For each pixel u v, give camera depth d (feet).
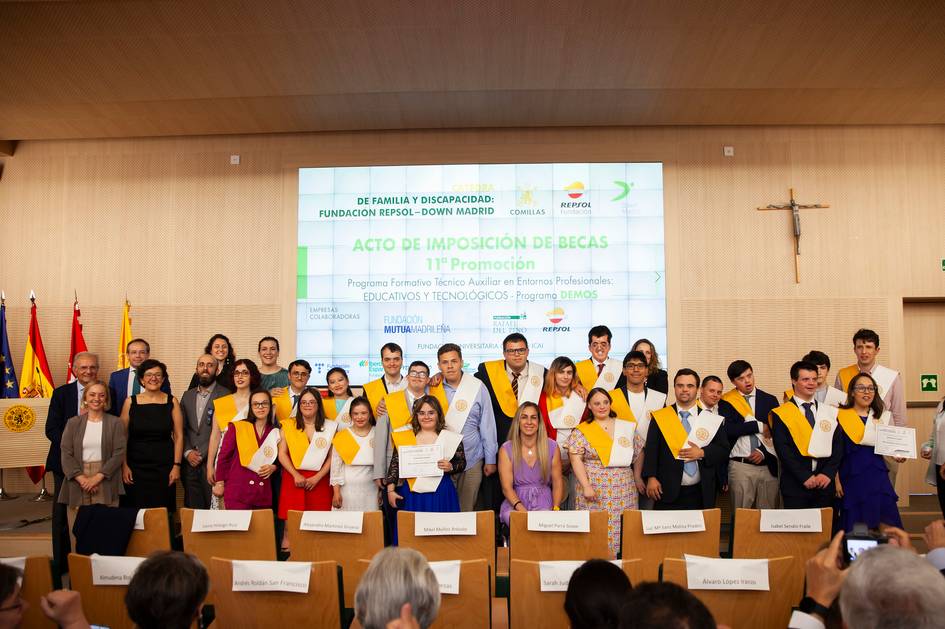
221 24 18.98
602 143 26.35
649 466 15.94
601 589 6.19
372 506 16.55
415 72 21.70
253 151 26.86
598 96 23.47
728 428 16.70
